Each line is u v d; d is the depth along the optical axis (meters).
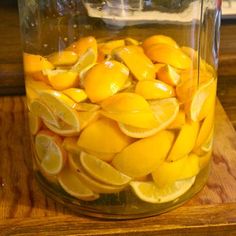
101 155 0.34
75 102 0.34
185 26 0.38
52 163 0.36
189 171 0.37
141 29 0.42
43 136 0.36
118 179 0.34
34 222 0.36
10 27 0.58
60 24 0.40
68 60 0.37
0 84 0.52
